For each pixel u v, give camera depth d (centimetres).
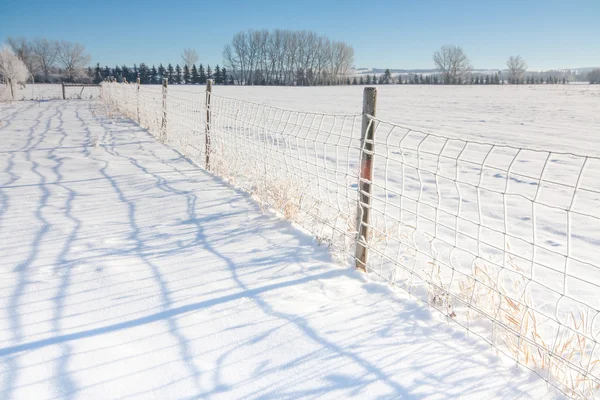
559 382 222
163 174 694
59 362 228
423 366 235
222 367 230
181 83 8975
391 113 2119
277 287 321
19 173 673
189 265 355
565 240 450
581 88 7031
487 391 217
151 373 223
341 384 220
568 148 1060
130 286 315
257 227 451
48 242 393
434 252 319
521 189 672
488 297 280
